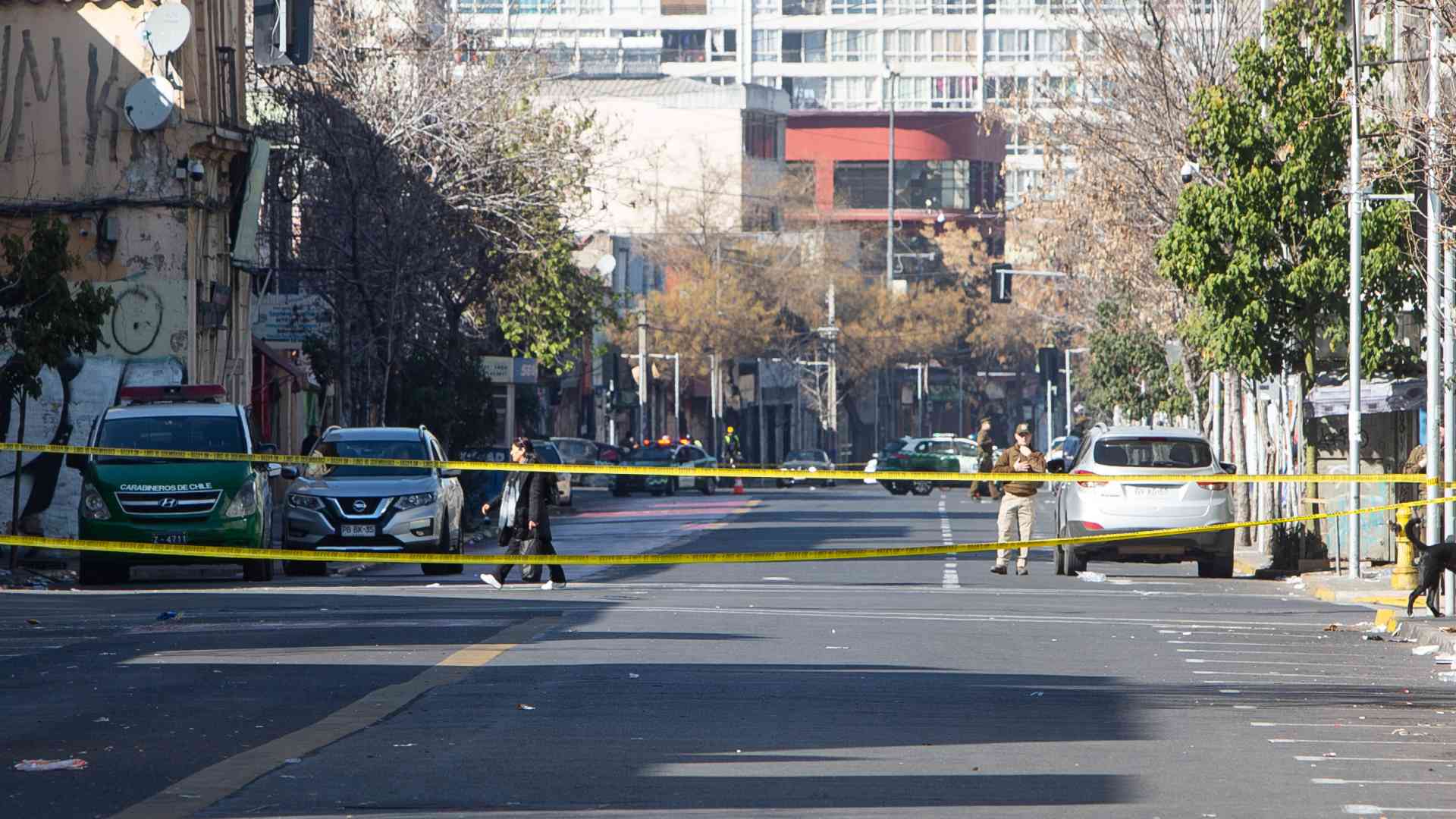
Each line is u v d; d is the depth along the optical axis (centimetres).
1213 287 8481
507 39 14175
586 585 7362
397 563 8650
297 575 8269
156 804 2758
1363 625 5850
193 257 10125
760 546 10231
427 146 12662
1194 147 9469
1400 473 9081
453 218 12825
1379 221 8225
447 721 3562
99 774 3033
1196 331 9762
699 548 10062
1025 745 3362
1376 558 8925
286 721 3584
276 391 15188
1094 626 5738
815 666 4494
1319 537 8712
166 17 9844
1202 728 3609
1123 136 11906
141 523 7550
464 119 12756
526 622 5516
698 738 3384
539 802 2789
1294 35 8481
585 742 3322
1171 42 11575
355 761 3119
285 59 10744
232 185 10912
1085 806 2800
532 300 15738
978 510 15188
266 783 2930
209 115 10444
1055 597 6956
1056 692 4094
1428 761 3272
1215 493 8225
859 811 2744
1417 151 7931
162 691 4009
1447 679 4472
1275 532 8612
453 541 8575
